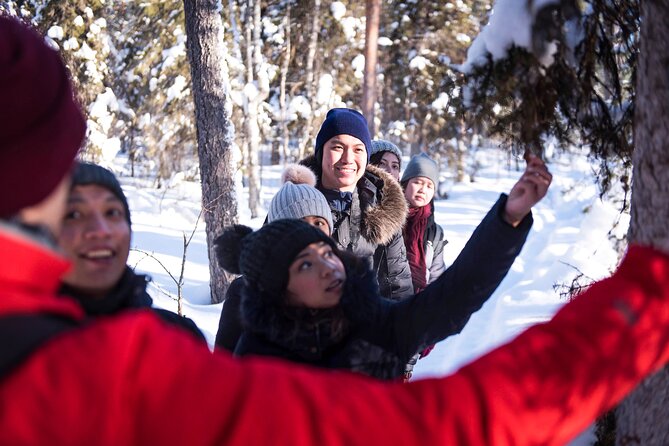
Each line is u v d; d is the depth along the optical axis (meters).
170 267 9.41
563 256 7.12
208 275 9.12
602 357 0.73
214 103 7.83
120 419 0.63
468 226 14.01
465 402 0.68
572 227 9.96
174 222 14.49
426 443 0.66
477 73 2.02
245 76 15.80
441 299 1.79
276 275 1.87
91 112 14.19
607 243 6.98
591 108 2.09
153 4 15.80
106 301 1.42
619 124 2.15
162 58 16.08
